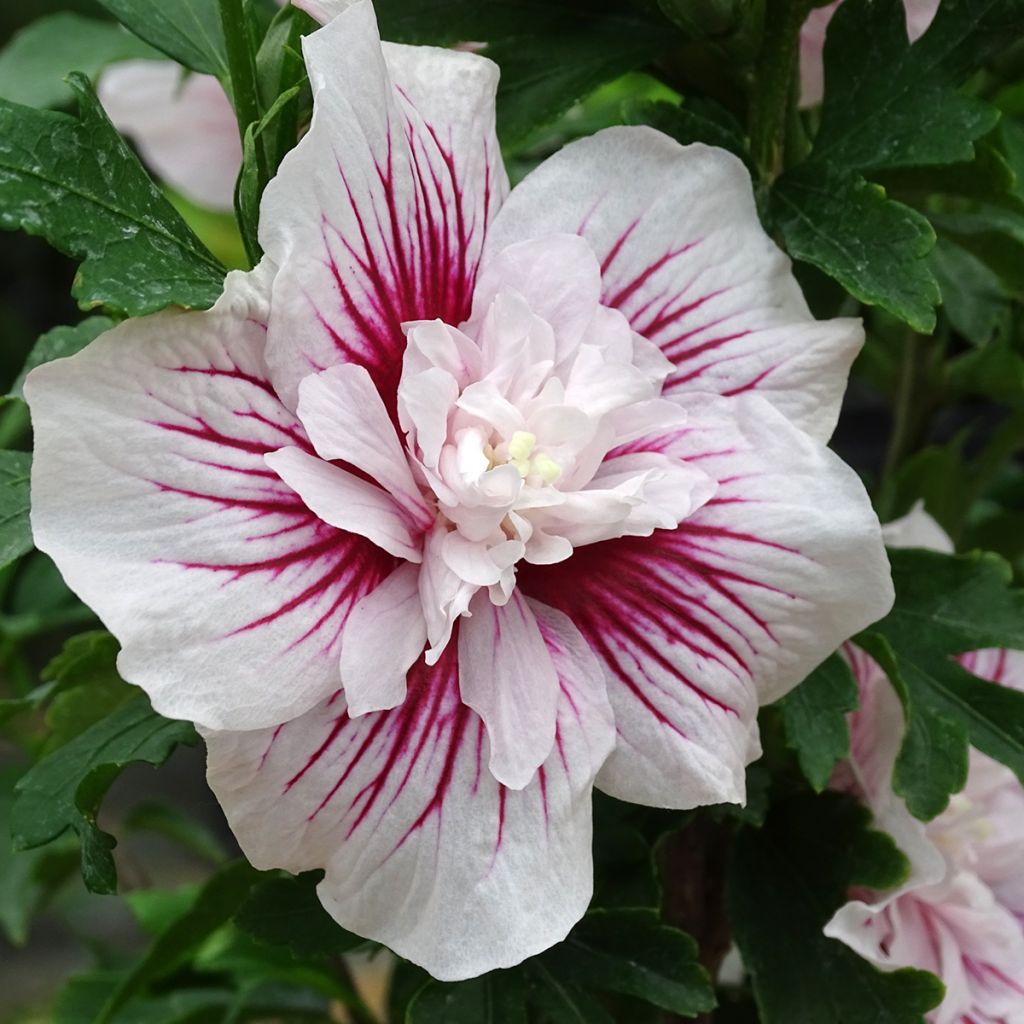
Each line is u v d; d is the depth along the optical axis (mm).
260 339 181
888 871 236
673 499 195
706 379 208
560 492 189
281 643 179
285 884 227
